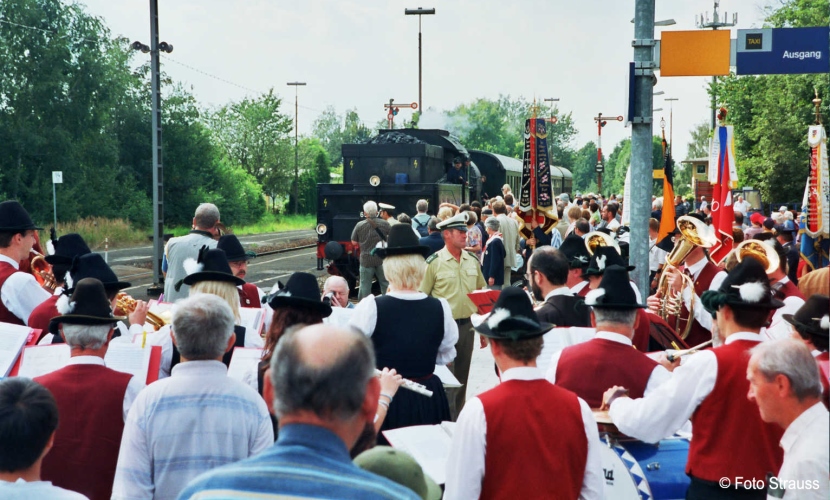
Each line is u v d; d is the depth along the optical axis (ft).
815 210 31.14
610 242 19.06
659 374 12.58
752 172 122.72
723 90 132.87
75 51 137.80
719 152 30.60
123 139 155.22
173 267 23.44
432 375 16.15
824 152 30.60
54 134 131.13
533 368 10.83
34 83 131.13
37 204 128.36
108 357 13.79
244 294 21.67
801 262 32.45
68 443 11.73
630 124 26.07
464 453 10.34
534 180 40.11
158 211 67.21
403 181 61.98
